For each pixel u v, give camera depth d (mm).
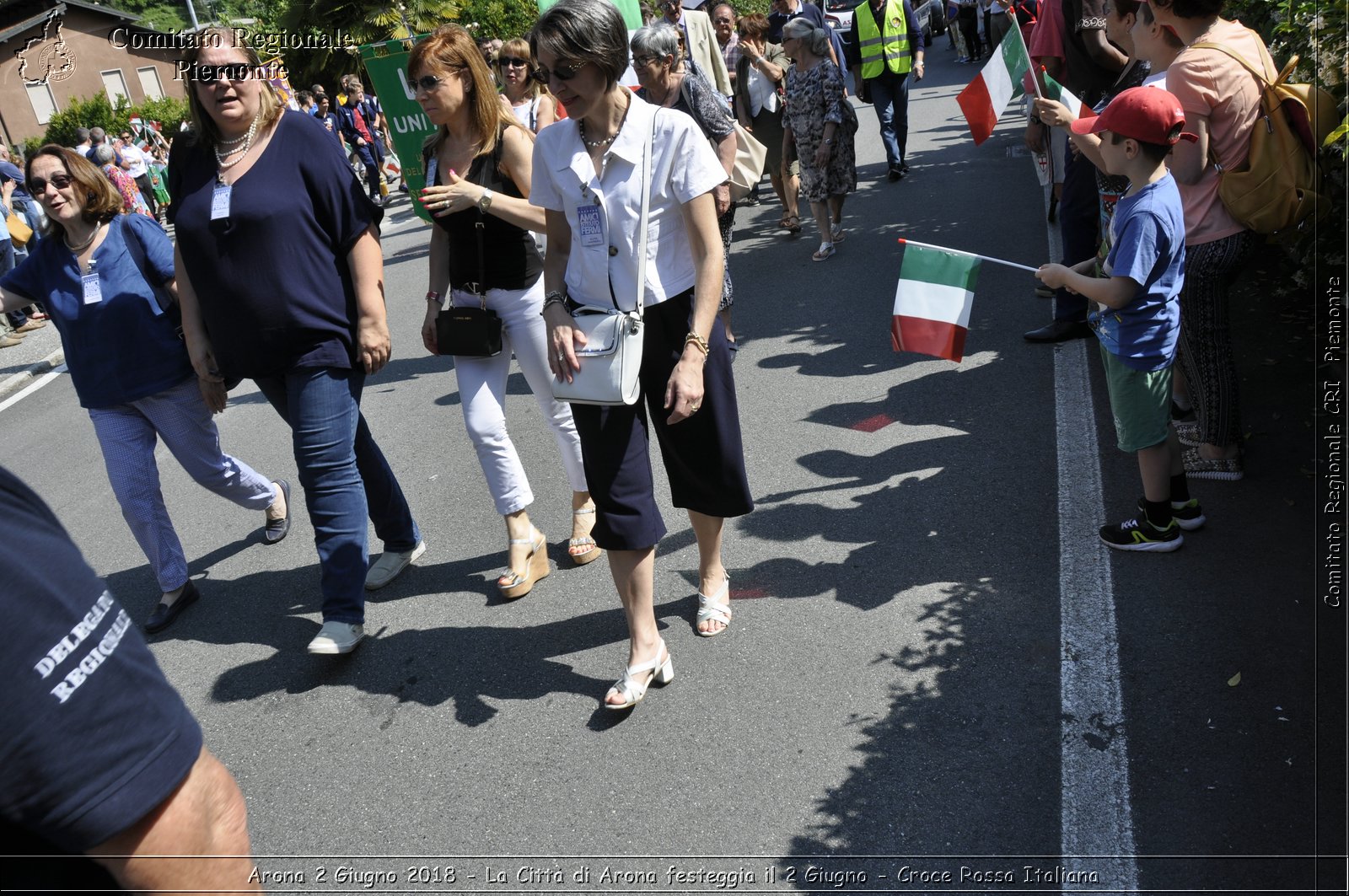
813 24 7520
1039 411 4816
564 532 4531
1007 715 2975
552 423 4062
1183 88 3572
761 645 3461
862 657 3326
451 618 3955
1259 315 5199
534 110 5312
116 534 5484
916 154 11156
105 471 6641
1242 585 3334
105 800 1150
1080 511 3943
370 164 16781
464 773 3125
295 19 17359
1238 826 2492
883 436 4844
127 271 4043
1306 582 3289
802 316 6711
